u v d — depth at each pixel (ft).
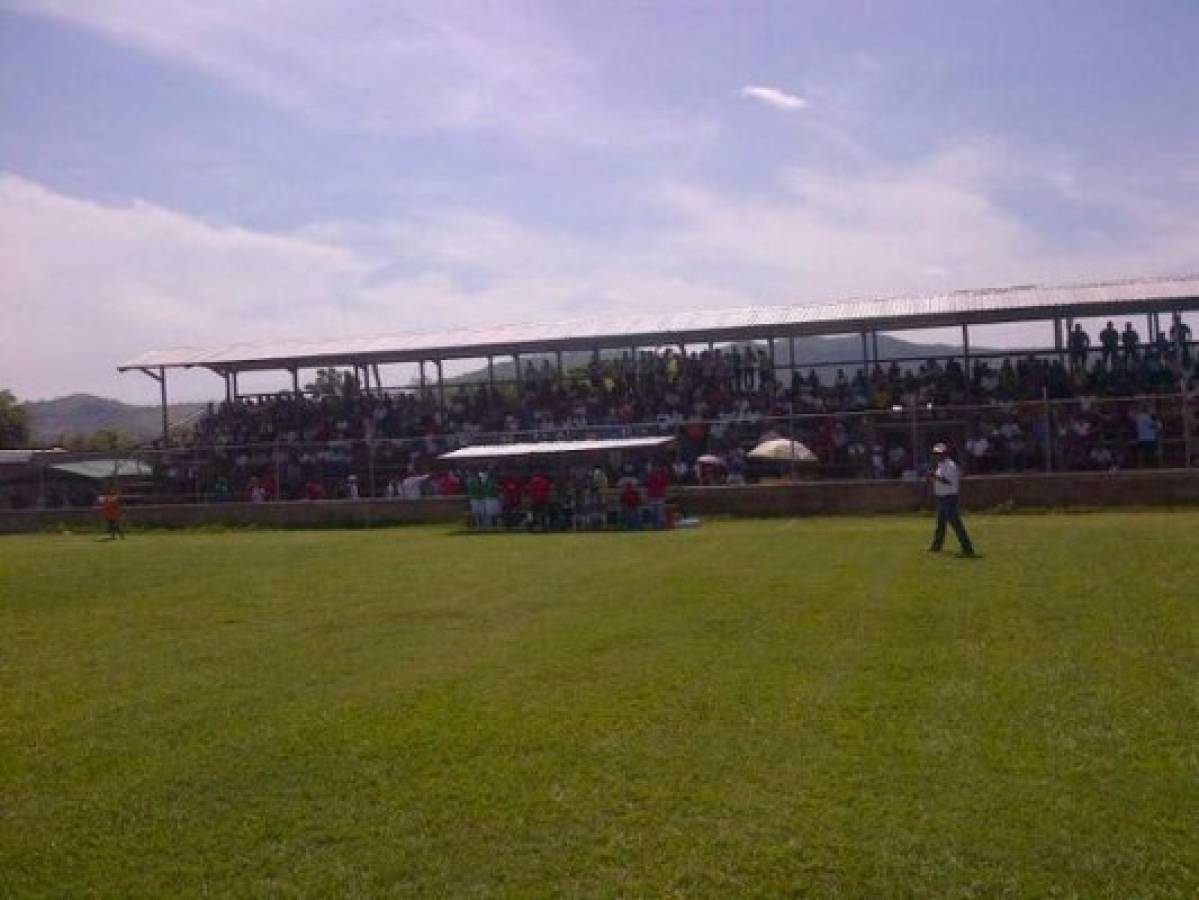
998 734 34.63
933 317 132.46
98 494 148.46
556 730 36.91
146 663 50.03
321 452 146.00
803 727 36.14
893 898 25.23
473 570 76.28
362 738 36.96
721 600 58.80
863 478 121.19
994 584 60.44
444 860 27.91
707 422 123.03
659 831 28.89
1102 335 135.85
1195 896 24.59
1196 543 73.77
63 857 29.25
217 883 27.40
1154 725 34.73
